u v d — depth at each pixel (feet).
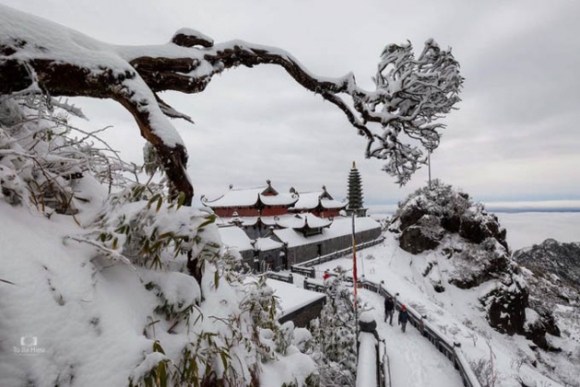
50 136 5.99
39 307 3.61
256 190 170.40
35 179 5.73
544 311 102.17
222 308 7.32
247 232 146.30
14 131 6.27
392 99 11.57
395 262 110.73
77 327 3.89
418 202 128.47
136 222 5.19
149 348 4.32
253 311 9.25
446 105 11.23
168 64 7.68
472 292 100.89
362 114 11.39
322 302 45.98
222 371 5.99
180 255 6.88
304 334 19.07
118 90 6.00
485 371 31.42
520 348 86.63
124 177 7.42
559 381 76.48
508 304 94.48
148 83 7.70
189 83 8.13
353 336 26.89
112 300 4.78
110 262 5.30
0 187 4.46
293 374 9.59
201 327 6.26
